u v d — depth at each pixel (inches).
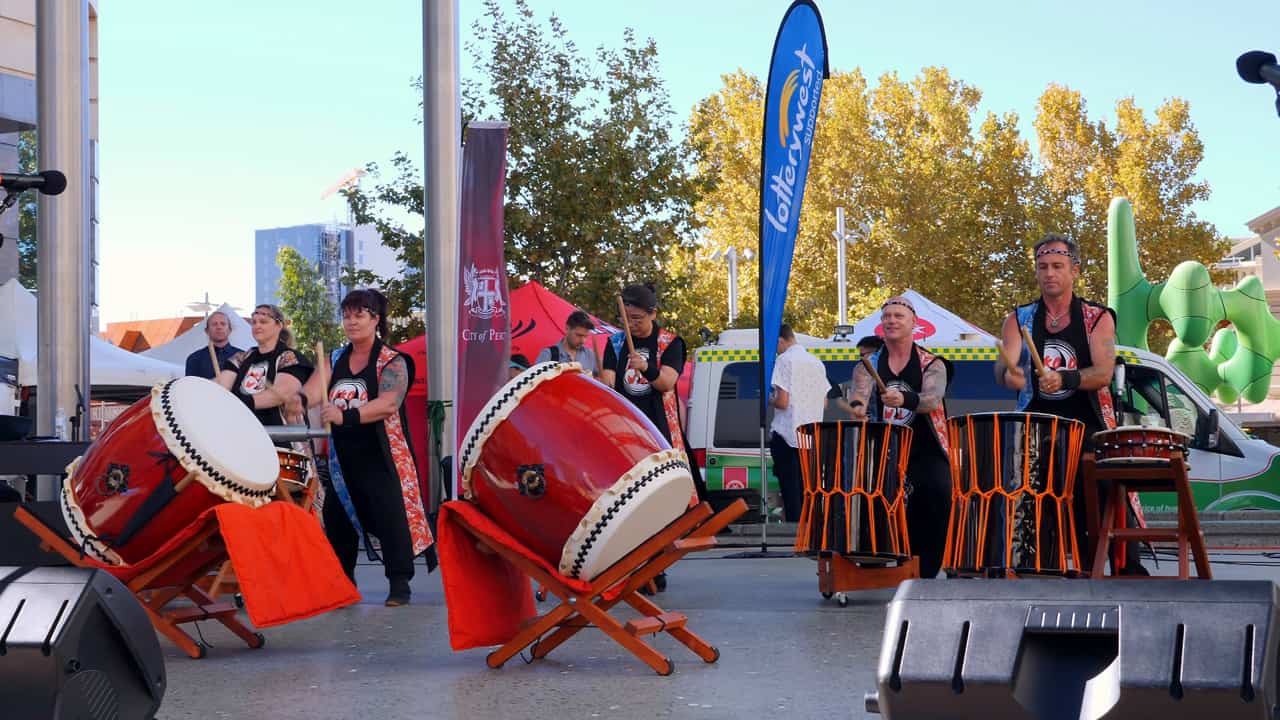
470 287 463.2
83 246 458.0
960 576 260.7
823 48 437.7
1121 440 247.6
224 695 192.9
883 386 307.0
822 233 1750.7
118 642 123.8
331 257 4106.8
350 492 307.6
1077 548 255.8
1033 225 1695.4
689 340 1133.7
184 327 2785.4
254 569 224.7
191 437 226.7
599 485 206.2
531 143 1021.2
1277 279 2394.2
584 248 1022.4
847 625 262.4
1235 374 1041.5
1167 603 94.3
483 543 216.8
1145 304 1022.4
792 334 522.0
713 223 1764.3
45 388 451.5
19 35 949.2
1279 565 417.1
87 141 461.1
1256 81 167.0
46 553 261.4
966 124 1784.0
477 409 462.3
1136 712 91.9
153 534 232.1
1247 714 89.0
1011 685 95.3
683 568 408.8
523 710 178.7
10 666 115.6
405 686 199.2
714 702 182.5
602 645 239.9
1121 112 1745.8
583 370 217.5
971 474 257.9
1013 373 272.1
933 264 1710.1
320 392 306.3
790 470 520.7
